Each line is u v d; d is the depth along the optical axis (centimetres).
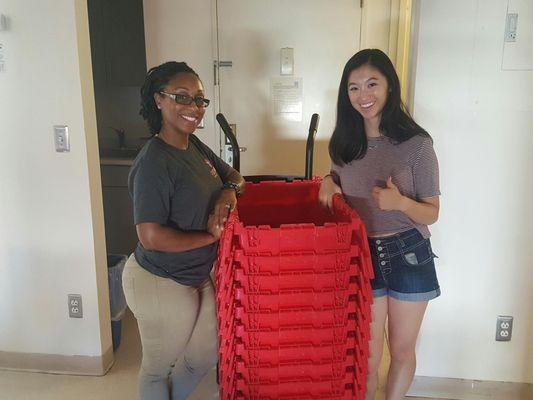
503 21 179
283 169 343
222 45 328
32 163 216
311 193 190
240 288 134
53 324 232
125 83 334
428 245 156
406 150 147
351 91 145
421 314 159
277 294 134
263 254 131
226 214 143
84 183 216
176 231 143
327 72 329
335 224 130
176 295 152
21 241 225
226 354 137
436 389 212
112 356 244
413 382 213
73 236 222
